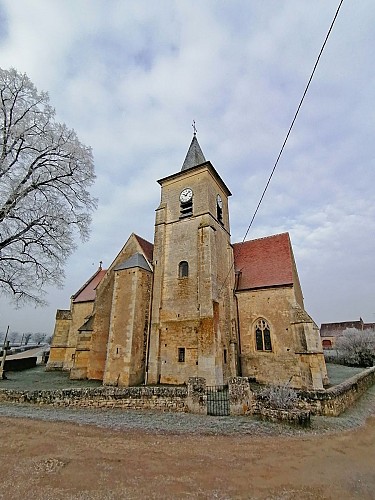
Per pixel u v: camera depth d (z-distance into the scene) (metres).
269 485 5.35
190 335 16.72
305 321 16.22
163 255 19.94
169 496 4.91
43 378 19.78
